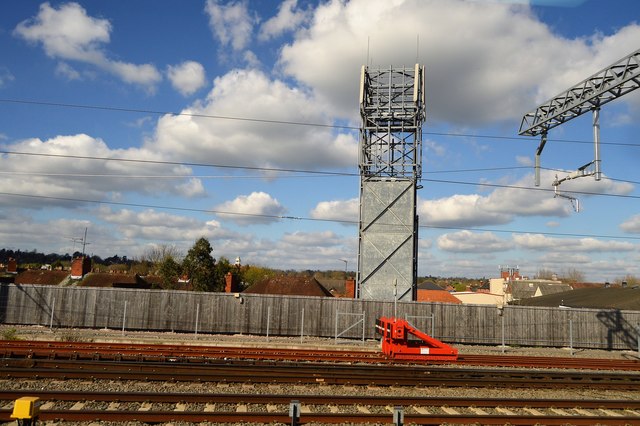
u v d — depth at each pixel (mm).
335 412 11312
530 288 77125
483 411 11969
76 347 18344
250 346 22766
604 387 15164
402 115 35156
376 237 33875
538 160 21984
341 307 29625
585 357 24859
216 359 16891
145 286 54188
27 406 7961
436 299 65250
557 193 21094
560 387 14992
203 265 56500
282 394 12320
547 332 29641
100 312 28953
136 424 9984
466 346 28109
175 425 10023
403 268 33375
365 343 26391
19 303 28641
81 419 10047
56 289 28906
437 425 10906
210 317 29266
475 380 14820
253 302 29484
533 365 20062
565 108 19453
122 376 13445
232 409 11148
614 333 29500
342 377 14172
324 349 22953
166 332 28734
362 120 35188
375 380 14266
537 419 11219
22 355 16406
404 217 33875
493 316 29641
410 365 18734
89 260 55344
